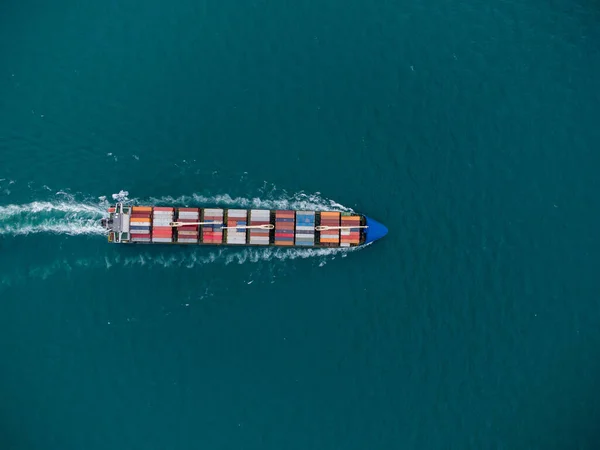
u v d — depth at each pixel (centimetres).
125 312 13125
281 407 12888
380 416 12925
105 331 13062
